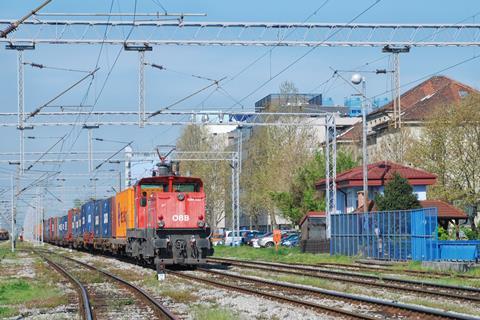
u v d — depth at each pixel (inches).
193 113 2176.4
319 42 1509.6
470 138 2810.0
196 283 1343.5
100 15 1405.0
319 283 1298.0
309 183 3223.4
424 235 1873.8
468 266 1612.9
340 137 4606.3
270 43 1503.4
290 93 4399.6
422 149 2906.0
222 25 1483.8
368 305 951.6
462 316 775.1
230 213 5027.1
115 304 1028.5
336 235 2452.0
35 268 2095.2
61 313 954.1
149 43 1482.5
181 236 1697.8
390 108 3996.1
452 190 2805.1
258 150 4537.4
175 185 1796.3
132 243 1964.8
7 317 935.0
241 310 939.3
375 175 2647.6
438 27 1535.4
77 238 3540.8
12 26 1098.1
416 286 1227.9
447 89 4010.8
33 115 2108.8
